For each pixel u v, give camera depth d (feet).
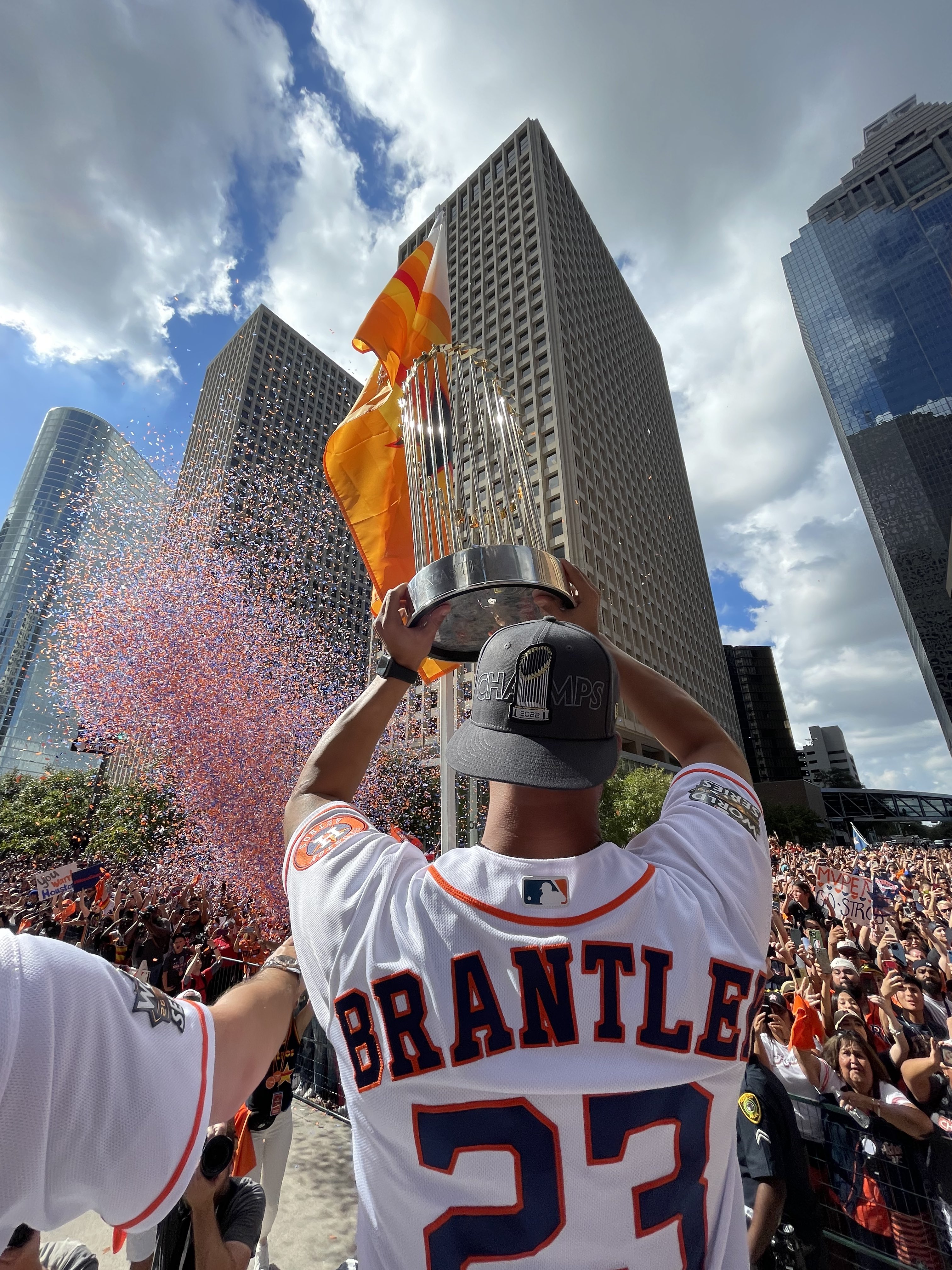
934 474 324.60
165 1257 6.47
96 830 70.03
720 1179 2.53
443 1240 2.28
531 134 205.05
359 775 3.80
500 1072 2.33
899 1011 16.63
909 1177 10.64
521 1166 2.27
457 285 210.38
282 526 42.22
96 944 30.50
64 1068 1.92
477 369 6.82
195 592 29.04
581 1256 2.22
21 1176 1.83
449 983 2.49
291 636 33.42
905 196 360.48
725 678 261.24
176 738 26.91
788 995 19.44
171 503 31.19
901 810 282.56
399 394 16.97
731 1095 2.55
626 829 86.12
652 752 142.82
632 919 2.60
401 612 4.39
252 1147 10.58
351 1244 11.50
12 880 60.29
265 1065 2.71
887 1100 11.25
